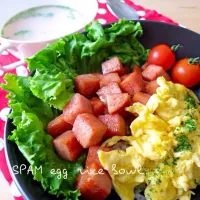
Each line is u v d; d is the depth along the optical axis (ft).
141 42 0.80
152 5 1.01
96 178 0.58
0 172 0.66
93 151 0.62
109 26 0.78
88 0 0.89
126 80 0.70
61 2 0.94
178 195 0.62
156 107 0.67
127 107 0.67
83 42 0.74
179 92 0.71
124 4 0.95
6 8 0.92
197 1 1.01
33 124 0.60
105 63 0.75
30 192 0.55
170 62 0.77
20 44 0.77
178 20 0.95
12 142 0.59
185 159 0.63
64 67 0.71
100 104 0.67
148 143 0.63
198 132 0.66
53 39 0.77
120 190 0.62
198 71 0.75
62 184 0.59
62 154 0.62
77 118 0.62
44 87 0.64
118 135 0.64
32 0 0.93
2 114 0.75
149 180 0.62
